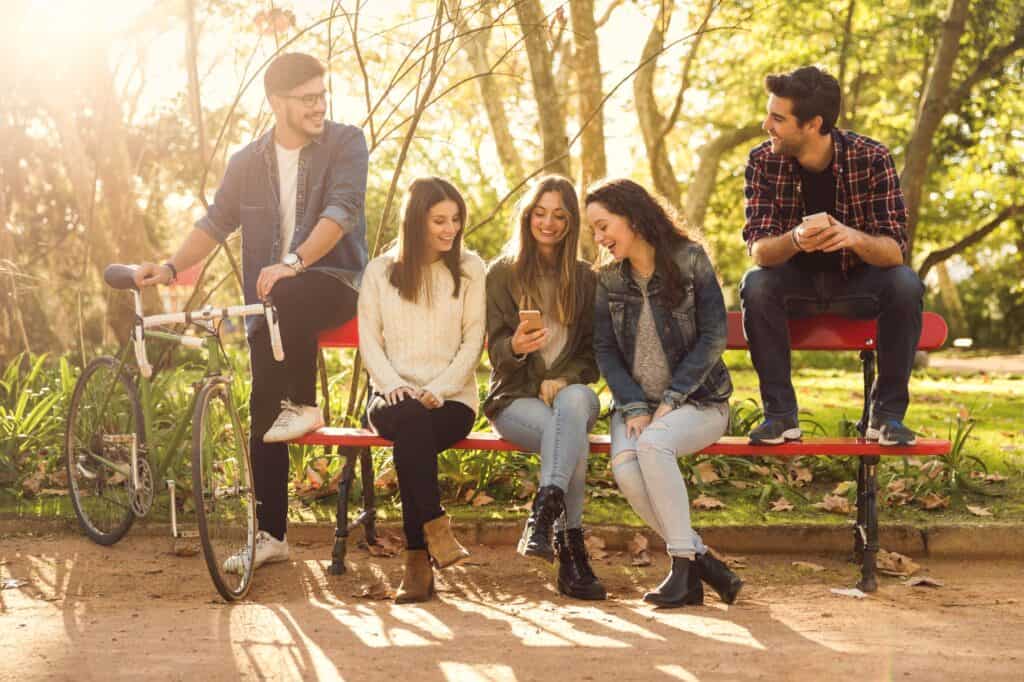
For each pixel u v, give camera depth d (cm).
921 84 1989
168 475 473
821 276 435
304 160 457
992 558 471
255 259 467
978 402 1055
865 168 429
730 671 316
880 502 527
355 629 363
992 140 2162
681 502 400
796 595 414
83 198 1712
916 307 423
